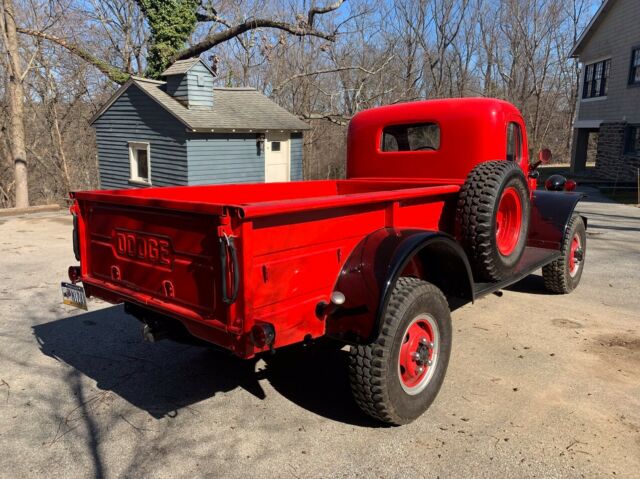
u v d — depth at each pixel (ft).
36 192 86.33
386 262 9.86
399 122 16.98
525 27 107.34
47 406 11.45
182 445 9.98
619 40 63.41
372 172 17.98
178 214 9.41
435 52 96.53
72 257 26.55
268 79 83.82
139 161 51.08
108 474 9.09
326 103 90.84
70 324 16.67
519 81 111.34
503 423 10.64
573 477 8.91
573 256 19.76
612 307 18.17
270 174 52.34
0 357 14.06
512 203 13.96
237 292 8.38
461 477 8.94
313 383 12.66
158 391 12.21
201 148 45.98
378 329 9.53
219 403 11.63
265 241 8.57
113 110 51.65
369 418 10.87
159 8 56.80
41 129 82.33
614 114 65.10
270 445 9.97
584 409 11.16
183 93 46.70
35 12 68.95
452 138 15.84
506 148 15.94
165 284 9.95
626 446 9.81
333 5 55.11
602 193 55.67
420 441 10.04
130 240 10.72
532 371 13.02
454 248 11.15
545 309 17.92
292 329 9.21
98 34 73.72
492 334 15.53
